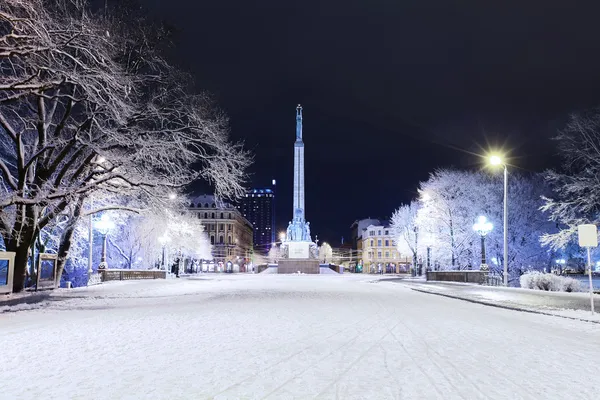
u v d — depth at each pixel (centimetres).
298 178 9062
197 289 3303
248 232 19762
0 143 3006
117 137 2483
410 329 1316
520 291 2959
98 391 682
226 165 2744
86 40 2053
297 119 9175
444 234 5878
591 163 3781
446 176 5959
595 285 3900
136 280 4531
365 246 16175
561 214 3725
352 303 2141
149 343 1072
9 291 2478
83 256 5566
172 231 6044
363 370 816
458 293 2733
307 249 8944
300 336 1173
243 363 865
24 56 1938
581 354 973
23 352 968
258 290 3170
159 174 2842
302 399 648
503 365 865
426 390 694
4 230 2559
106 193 3378
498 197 5662
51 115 2725
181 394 668
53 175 3058
